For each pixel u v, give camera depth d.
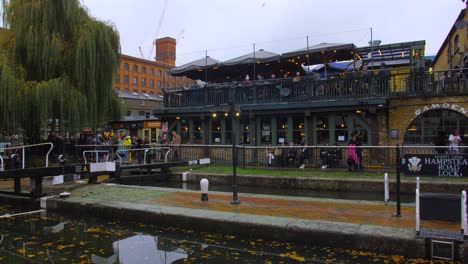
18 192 11.14
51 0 15.02
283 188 13.31
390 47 18.42
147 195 10.08
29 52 14.46
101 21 16.47
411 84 16.12
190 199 9.47
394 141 16.06
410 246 5.89
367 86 16.55
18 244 6.87
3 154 16.47
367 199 10.80
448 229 6.34
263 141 18.58
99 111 15.97
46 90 13.48
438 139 15.41
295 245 6.58
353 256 6.00
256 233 6.98
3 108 13.12
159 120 24.48
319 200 9.27
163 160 19.05
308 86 17.69
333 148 14.91
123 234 7.45
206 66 21.42
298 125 17.83
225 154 18.30
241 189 13.22
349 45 17.62
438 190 11.23
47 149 16.41
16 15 14.98
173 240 7.00
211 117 19.97
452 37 23.58
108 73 15.94
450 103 15.30
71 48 15.29
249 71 23.11
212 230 7.39
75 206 9.38
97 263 5.82
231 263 5.76
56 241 7.04
